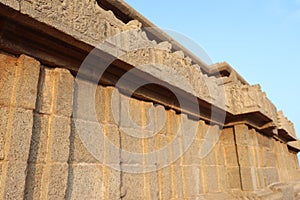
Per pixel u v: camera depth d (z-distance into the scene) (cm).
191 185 560
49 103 328
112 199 372
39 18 273
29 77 303
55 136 315
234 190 703
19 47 299
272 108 886
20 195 263
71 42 321
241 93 721
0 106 276
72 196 329
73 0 326
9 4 246
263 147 862
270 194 712
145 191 449
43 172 298
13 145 270
